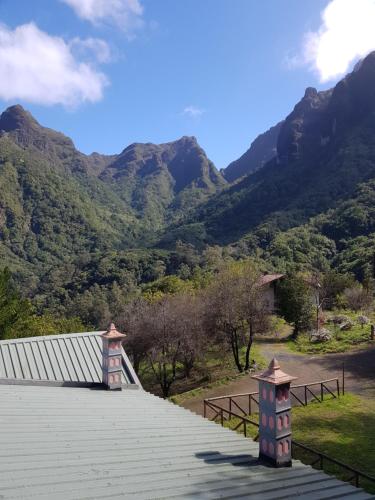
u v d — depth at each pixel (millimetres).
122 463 6281
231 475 6402
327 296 47156
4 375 10953
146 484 5613
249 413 17078
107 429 7805
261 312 27516
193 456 7039
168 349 28266
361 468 11961
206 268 80500
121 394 10516
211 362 31016
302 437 14516
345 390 19641
